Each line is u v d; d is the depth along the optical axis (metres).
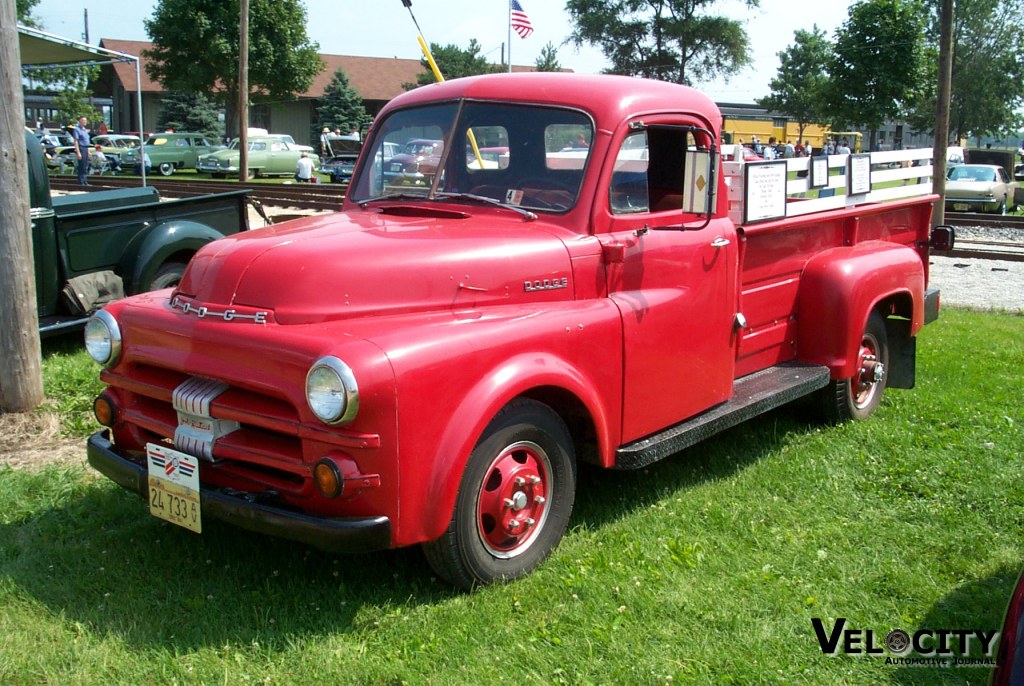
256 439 3.40
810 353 5.68
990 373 7.32
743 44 47.22
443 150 4.47
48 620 3.38
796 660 3.28
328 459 3.12
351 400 3.03
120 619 3.38
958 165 25.38
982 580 3.89
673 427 4.47
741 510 4.50
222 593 3.59
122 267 7.33
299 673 3.10
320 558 3.90
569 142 4.20
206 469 3.55
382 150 4.73
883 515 4.52
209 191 23.41
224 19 40.69
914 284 6.21
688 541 4.14
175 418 3.69
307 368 3.14
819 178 5.64
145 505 4.41
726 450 5.39
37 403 5.67
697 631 3.41
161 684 3.03
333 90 48.56
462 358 3.36
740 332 5.15
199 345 3.46
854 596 3.73
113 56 13.73
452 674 3.09
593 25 48.38
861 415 6.00
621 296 4.17
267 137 33.50
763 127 37.44
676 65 48.62
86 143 25.03
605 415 4.03
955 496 4.75
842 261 5.67
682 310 4.45
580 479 4.89
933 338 8.66
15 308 5.52
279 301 3.38
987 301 11.39
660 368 4.33
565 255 3.98
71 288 6.95
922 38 38.41
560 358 3.77
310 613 3.47
